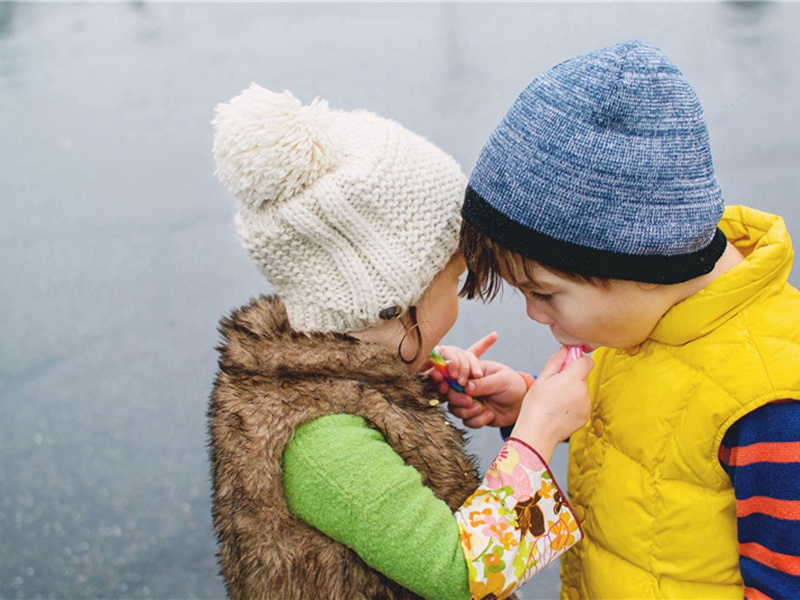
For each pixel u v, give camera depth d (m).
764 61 2.82
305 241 0.95
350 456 0.91
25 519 1.58
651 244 0.85
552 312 0.93
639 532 0.93
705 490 0.90
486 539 0.91
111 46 3.97
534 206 0.86
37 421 1.82
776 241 0.88
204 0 4.57
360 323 0.98
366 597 0.92
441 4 3.90
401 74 3.02
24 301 2.19
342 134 0.98
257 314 1.01
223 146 0.94
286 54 3.44
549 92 0.87
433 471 0.95
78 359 1.98
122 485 1.65
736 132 2.39
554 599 1.41
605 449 0.97
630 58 0.85
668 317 0.89
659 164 0.84
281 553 0.92
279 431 0.92
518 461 0.94
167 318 2.08
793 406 0.85
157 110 3.18
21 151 2.98
